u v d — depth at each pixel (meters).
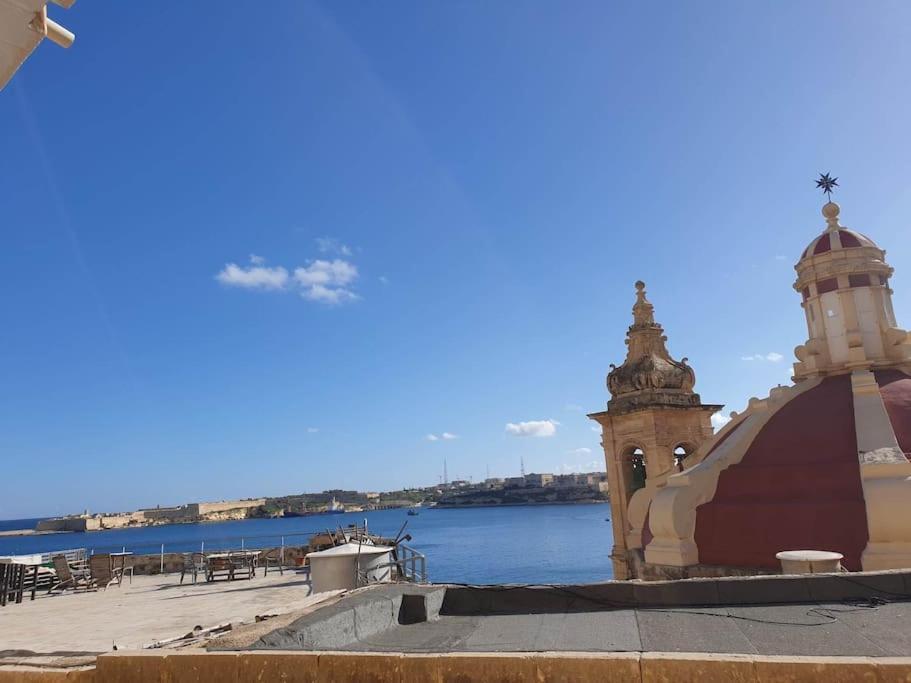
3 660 6.83
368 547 16.94
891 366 16.59
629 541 19.22
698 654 4.75
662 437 22.09
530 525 158.88
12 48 5.90
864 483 12.88
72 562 25.62
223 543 98.88
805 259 18.14
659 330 24.33
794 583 6.99
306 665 5.29
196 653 5.61
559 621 6.93
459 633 6.79
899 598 6.73
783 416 16.23
